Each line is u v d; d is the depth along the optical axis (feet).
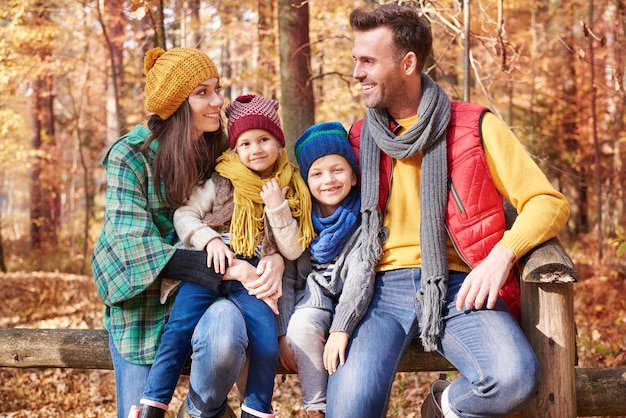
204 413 8.26
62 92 51.88
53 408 17.46
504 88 43.21
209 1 33.12
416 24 8.82
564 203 8.61
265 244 8.71
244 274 8.46
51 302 33.17
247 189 8.70
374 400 7.96
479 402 7.91
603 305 26.32
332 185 8.82
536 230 8.30
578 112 41.01
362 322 8.55
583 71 38.83
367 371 8.04
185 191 8.73
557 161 44.14
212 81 8.97
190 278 8.50
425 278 8.51
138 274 8.51
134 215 8.72
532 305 8.38
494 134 8.78
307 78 21.56
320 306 8.64
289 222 8.64
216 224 8.79
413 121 9.07
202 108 8.90
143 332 8.81
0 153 45.09
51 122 55.42
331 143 8.86
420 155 8.98
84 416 16.92
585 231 49.42
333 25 31.19
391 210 9.03
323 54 35.04
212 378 7.99
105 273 8.75
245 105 8.91
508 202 10.03
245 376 8.85
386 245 8.95
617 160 43.01
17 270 48.57
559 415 8.26
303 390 8.55
